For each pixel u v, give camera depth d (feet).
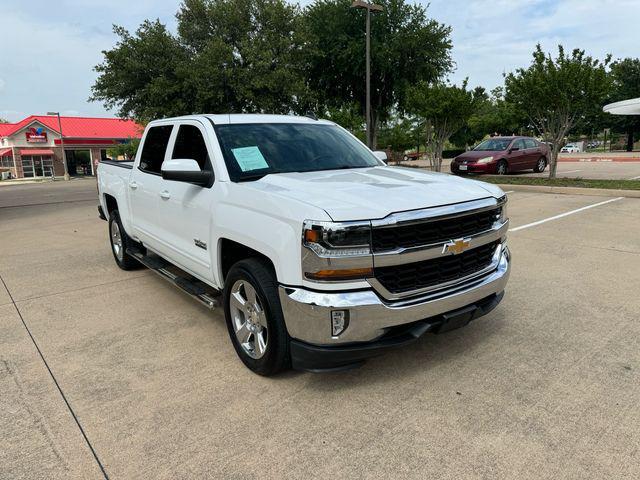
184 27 67.26
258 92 64.54
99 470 8.10
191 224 13.16
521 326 13.44
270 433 8.96
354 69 76.59
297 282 9.43
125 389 10.66
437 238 9.89
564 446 8.34
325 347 9.39
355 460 8.16
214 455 8.39
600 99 45.16
